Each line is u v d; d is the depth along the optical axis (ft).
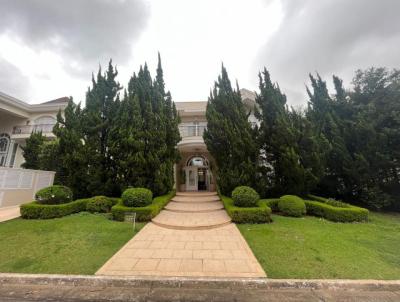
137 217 23.17
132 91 33.91
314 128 32.17
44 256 13.19
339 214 22.90
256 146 31.50
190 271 11.35
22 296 9.35
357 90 32.76
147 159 31.17
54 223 21.08
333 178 33.83
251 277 10.64
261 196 30.71
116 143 31.04
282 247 14.93
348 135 31.22
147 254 13.82
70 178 30.35
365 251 14.17
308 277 10.61
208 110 37.19
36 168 41.32
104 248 14.75
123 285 10.27
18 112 55.42
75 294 9.51
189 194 42.16
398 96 28.22
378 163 28.48
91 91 33.55
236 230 19.92
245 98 48.16
